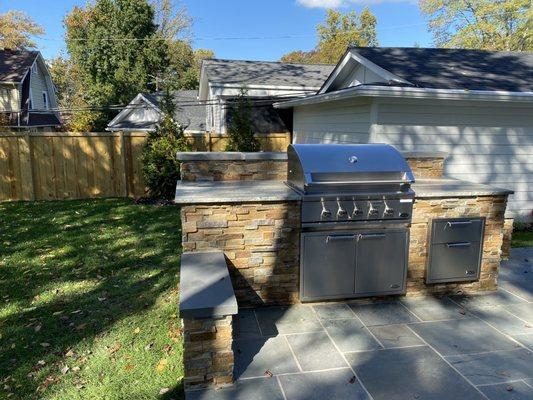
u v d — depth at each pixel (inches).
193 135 423.5
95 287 187.8
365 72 374.9
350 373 124.3
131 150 416.2
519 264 219.6
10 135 384.2
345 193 158.7
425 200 169.0
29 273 204.5
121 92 1149.7
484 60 358.9
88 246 246.5
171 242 255.1
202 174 197.0
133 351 136.3
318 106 400.2
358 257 163.2
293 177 173.6
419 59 347.6
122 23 1170.6
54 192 404.5
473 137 293.4
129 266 213.6
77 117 957.2
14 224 298.8
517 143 301.9
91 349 137.7
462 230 172.9
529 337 145.4
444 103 282.0
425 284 175.9
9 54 876.6
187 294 119.4
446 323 155.1
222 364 118.0
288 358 132.0
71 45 1248.2
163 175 389.7
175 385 119.6
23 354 135.2
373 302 171.6
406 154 217.9
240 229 157.5
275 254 161.5
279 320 155.8
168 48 1323.8
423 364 128.9
